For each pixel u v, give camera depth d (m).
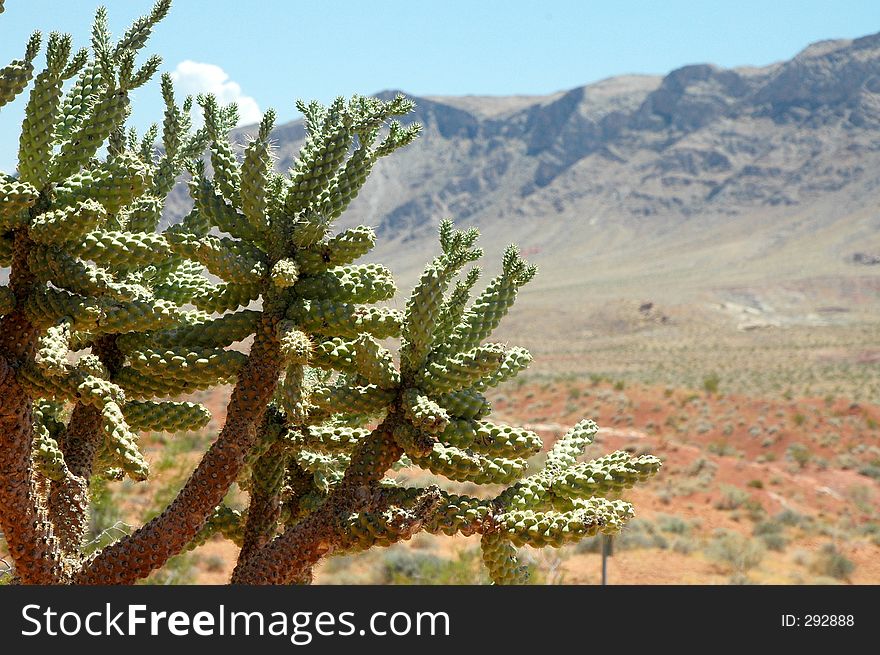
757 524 25.81
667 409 45.59
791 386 65.75
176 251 3.62
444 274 3.60
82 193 3.43
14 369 3.37
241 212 3.90
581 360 104.69
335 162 3.85
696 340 129.62
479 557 16.16
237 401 3.67
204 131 4.51
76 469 4.18
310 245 3.76
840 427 40.97
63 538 3.94
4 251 3.44
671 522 25.08
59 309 3.32
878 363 90.56
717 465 32.59
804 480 32.94
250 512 4.46
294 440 4.33
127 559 3.62
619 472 3.63
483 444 3.60
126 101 3.60
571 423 44.81
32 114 3.39
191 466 11.41
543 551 19.81
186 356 3.65
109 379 3.88
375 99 3.98
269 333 3.69
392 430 3.71
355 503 3.64
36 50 3.39
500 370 3.88
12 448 3.46
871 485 32.59
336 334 3.70
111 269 3.87
